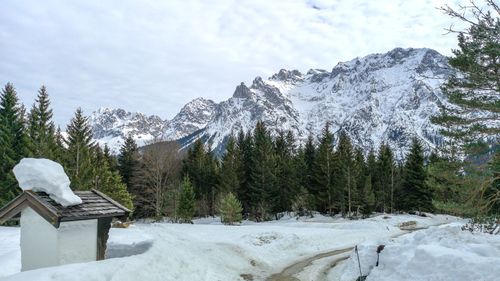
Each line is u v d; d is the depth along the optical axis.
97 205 13.11
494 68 18.91
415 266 13.09
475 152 18.97
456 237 14.82
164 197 59.34
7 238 23.50
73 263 11.33
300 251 27.62
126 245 18.45
